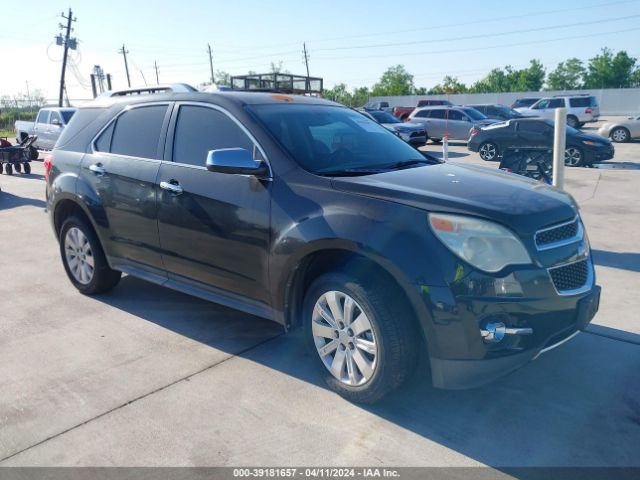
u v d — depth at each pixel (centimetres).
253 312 384
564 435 304
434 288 288
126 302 516
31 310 502
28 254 704
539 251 302
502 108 2783
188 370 384
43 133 2048
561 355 393
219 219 384
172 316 481
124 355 409
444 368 297
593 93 4925
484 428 312
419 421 319
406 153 437
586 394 344
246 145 387
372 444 299
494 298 289
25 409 339
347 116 457
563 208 329
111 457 292
